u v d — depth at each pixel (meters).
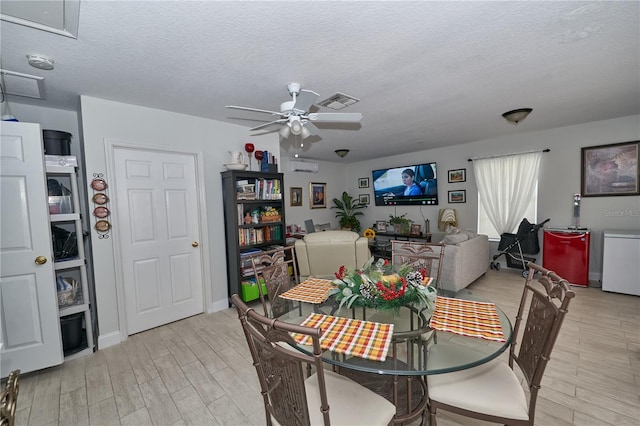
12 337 2.16
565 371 2.13
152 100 2.76
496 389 1.38
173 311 3.24
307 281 2.40
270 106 3.00
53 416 1.83
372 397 1.36
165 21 1.58
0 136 2.09
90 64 2.03
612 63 2.23
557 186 4.43
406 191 6.38
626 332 2.68
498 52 2.03
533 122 4.03
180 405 1.92
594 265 4.18
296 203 6.62
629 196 3.89
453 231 4.61
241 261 3.57
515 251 4.72
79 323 2.57
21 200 2.17
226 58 2.01
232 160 3.50
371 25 1.68
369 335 1.43
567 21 1.68
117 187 2.83
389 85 2.58
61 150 2.53
